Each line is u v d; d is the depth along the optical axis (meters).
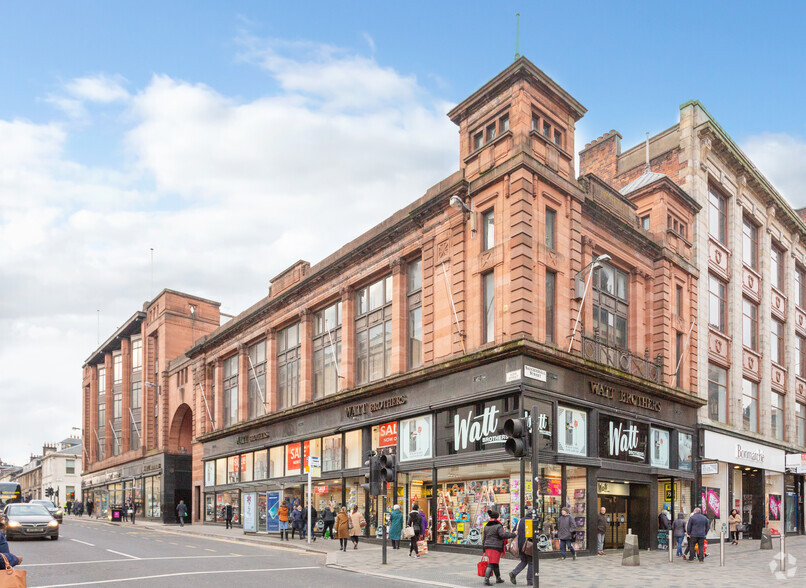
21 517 26.94
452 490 24.45
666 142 36.25
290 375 37.62
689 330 31.45
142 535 33.06
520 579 16.53
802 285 46.59
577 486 23.53
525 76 24.33
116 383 69.00
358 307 32.31
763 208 41.00
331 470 31.52
